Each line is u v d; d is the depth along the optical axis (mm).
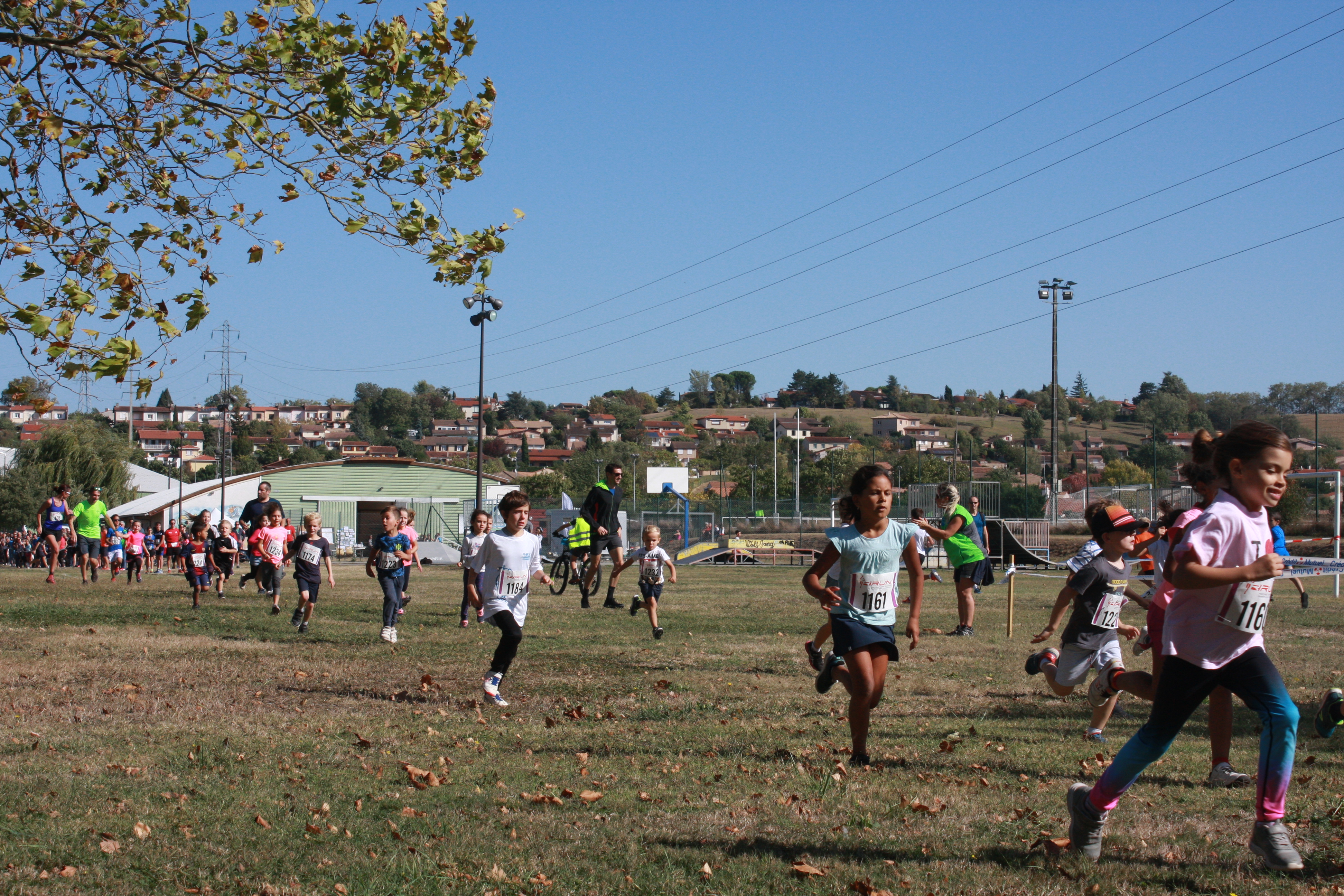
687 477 69000
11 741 6926
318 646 12672
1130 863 4645
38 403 7281
